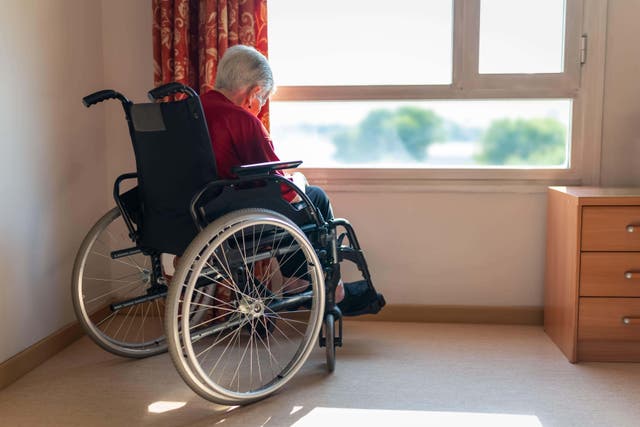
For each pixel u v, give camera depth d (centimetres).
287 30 284
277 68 286
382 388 211
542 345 254
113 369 229
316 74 286
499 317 282
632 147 272
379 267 287
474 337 264
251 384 214
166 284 227
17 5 218
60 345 248
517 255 281
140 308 292
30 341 230
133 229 223
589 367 230
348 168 282
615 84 270
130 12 279
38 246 234
